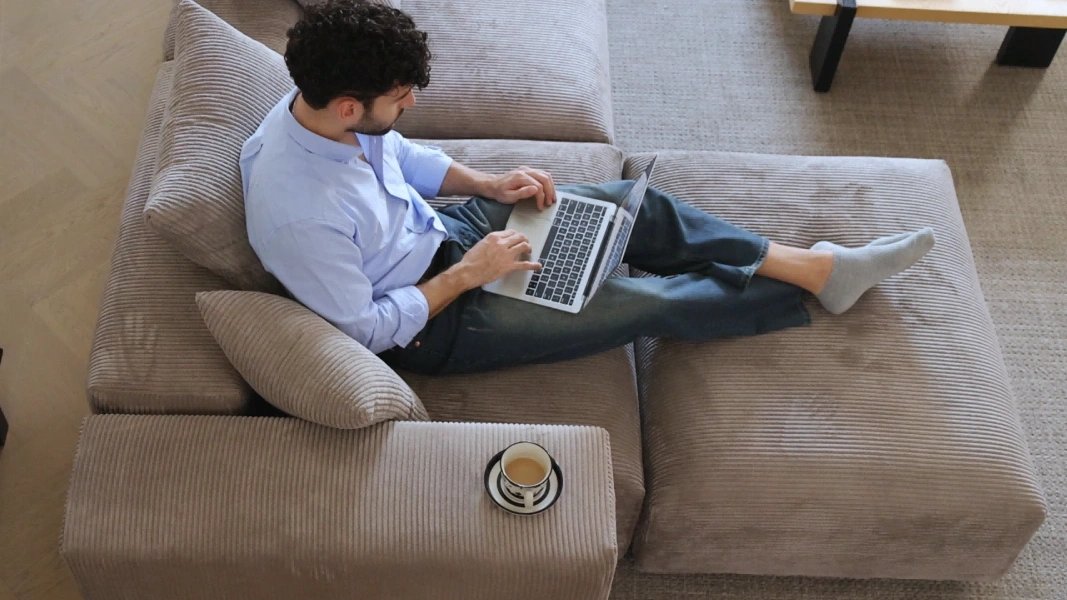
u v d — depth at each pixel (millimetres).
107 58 2711
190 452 1406
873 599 1902
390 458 1415
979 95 2773
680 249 1817
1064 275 2412
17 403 2123
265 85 1656
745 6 2961
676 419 1709
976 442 1668
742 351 1764
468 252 1666
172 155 1505
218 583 1387
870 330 1786
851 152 2645
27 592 1884
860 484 1629
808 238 1932
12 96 2627
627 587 1905
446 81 2109
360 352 1444
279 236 1441
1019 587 1925
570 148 2045
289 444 1420
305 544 1355
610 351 1786
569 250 1748
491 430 1456
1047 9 2484
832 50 2629
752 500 1630
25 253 2346
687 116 2703
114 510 1365
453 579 1369
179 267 1582
